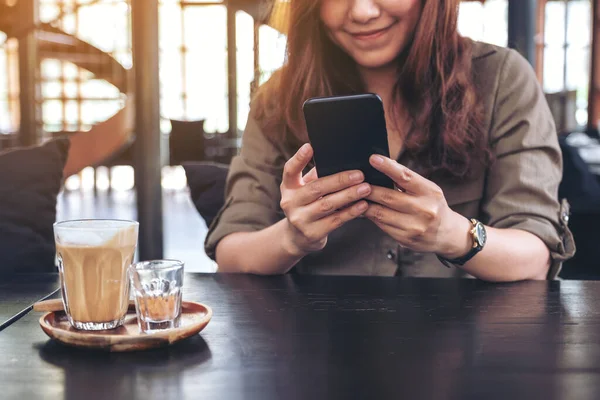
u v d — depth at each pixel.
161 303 0.76
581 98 8.98
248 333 0.79
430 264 1.31
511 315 0.87
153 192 3.83
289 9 1.34
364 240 1.32
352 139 0.96
